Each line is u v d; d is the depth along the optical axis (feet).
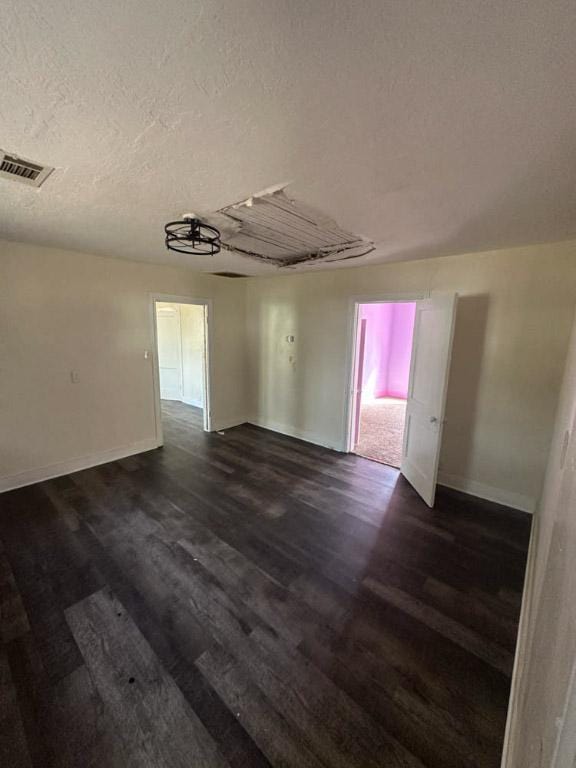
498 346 9.51
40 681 4.78
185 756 4.00
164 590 6.46
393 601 6.29
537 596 4.39
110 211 6.60
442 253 9.73
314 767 3.91
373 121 3.60
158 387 13.67
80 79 2.99
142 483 10.87
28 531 8.28
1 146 4.19
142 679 4.83
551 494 5.62
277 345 15.57
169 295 13.50
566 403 6.17
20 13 2.33
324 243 8.65
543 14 2.25
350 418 13.55
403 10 2.28
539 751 1.87
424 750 4.07
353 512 9.34
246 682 4.82
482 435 10.05
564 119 3.47
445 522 8.89
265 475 11.59
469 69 2.81
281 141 4.04
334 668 5.03
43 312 10.37
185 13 2.35
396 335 23.13
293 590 6.52
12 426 10.16
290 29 2.47
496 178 4.90
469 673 4.99
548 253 8.55
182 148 4.22
